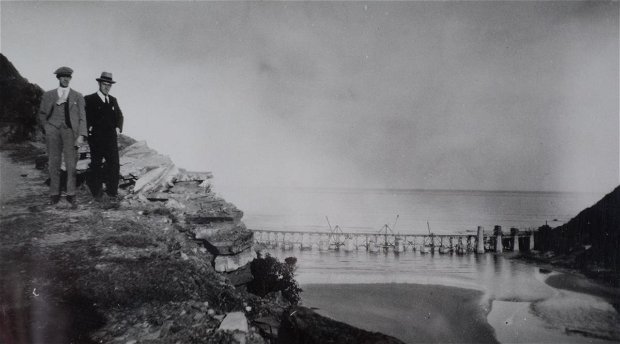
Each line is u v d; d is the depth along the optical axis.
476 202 185.25
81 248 6.46
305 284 27.11
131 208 9.17
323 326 4.49
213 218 9.02
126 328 4.77
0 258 5.85
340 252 46.03
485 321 19.56
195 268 6.72
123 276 5.76
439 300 23.48
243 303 6.27
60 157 8.75
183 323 5.02
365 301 22.84
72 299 5.08
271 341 5.07
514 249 45.50
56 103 8.48
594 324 19.36
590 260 33.69
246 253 8.80
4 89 15.72
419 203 176.38
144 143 14.00
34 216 7.75
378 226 76.44
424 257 42.41
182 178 12.23
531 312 21.38
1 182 10.16
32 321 4.51
